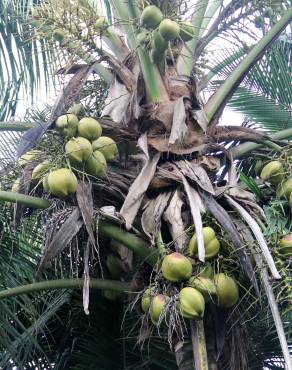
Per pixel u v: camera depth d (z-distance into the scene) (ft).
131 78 14.51
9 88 18.06
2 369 15.24
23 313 16.43
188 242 12.11
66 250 13.78
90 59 14.30
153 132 13.80
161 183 13.05
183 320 11.58
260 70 19.66
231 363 12.43
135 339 15.20
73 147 12.60
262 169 14.12
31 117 18.22
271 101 19.60
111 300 15.61
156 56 13.80
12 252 14.84
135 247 12.80
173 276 11.48
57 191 12.32
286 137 14.90
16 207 13.47
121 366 15.06
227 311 12.39
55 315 16.20
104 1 17.31
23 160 13.99
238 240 11.56
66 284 13.32
